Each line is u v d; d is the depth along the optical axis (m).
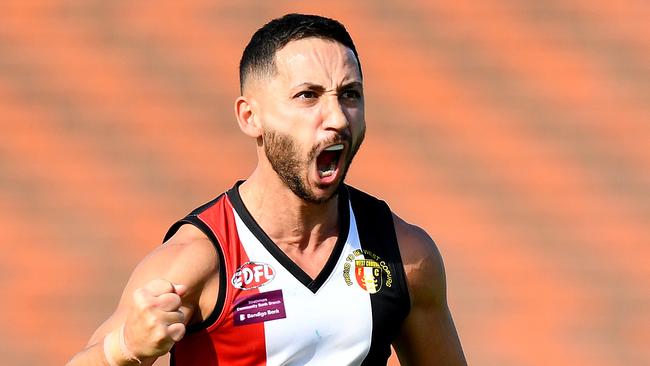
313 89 9.20
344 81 9.22
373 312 9.75
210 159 28.02
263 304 9.44
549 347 25.47
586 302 26.19
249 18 30.00
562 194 27.78
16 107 28.73
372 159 27.92
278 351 9.46
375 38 29.53
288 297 9.52
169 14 30.00
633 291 26.33
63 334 25.70
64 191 27.64
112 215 27.28
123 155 28.09
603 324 25.66
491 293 26.09
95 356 8.55
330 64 9.21
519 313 25.72
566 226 27.45
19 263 26.69
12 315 25.94
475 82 29.05
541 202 27.53
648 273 26.64
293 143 9.23
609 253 26.77
